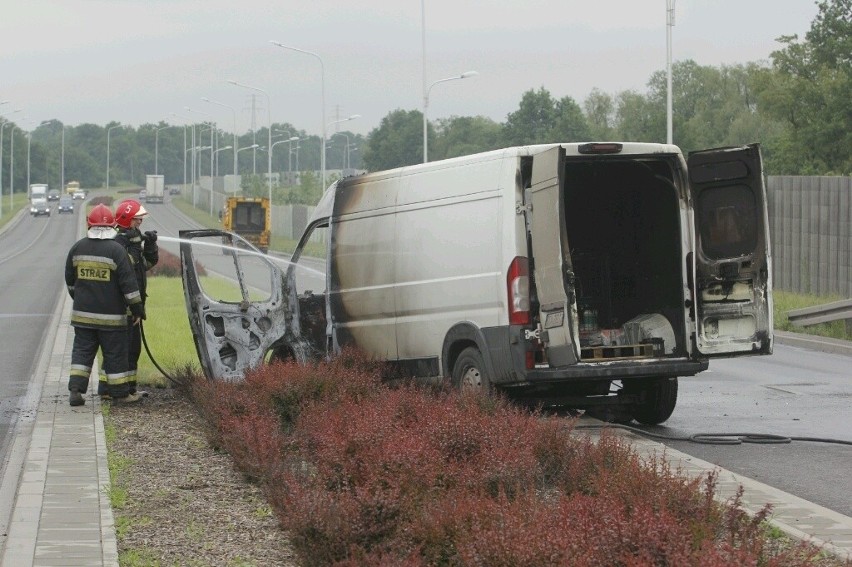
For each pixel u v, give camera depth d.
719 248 18.17
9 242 133.12
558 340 17.22
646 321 18.91
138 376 23.89
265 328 21.17
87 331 20.06
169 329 34.50
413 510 10.60
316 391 17.50
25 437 17.80
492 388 18.25
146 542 11.17
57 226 164.12
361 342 21.25
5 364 27.45
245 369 19.48
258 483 13.66
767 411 20.64
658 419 19.36
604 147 17.88
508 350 17.86
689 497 10.48
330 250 22.05
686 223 18.22
